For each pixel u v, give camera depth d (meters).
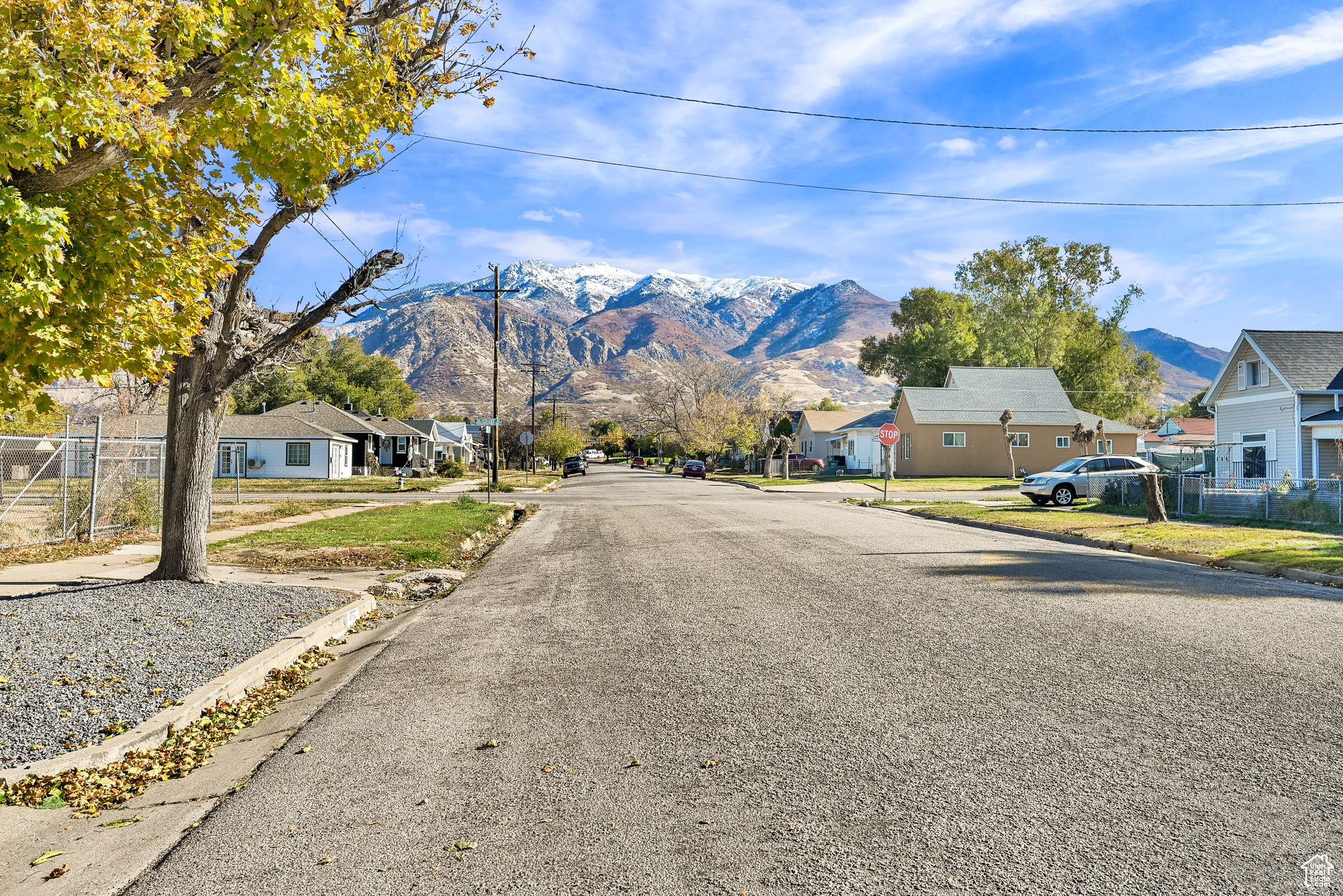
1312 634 7.63
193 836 3.96
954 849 3.60
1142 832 3.72
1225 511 21.36
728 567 12.92
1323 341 30.48
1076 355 71.81
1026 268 73.31
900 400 58.84
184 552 10.68
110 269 6.59
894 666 6.74
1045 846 3.60
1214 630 7.88
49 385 7.08
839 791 4.25
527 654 7.52
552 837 3.80
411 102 9.32
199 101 7.05
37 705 5.80
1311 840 3.61
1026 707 5.58
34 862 3.80
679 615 9.09
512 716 5.69
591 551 15.72
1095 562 13.27
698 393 87.94
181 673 6.73
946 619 8.61
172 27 6.43
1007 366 73.12
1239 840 3.62
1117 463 30.09
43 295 5.66
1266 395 30.44
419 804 4.23
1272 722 5.16
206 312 7.87
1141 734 5.00
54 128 5.47
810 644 7.57
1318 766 4.44
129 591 9.79
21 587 10.75
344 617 9.38
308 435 56.59
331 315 10.16
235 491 39.75
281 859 3.68
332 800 4.33
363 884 3.42
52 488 33.12
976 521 21.81
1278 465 29.77
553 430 96.31
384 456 75.38
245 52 6.84
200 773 5.02
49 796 4.61
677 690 6.18
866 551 14.84
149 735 5.45
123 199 6.75
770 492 40.03
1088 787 4.23
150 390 21.70
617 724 5.43
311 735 5.42
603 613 9.40
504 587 11.60
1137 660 6.77
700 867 3.48
